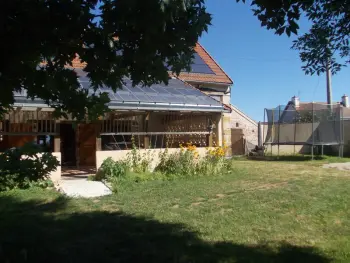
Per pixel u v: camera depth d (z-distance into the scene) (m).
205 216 7.33
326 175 13.23
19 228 6.42
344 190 10.07
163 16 3.22
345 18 4.91
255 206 8.16
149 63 3.79
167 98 14.05
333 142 20.48
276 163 17.78
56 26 3.56
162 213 7.54
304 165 16.78
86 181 11.71
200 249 5.43
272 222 6.97
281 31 4.05
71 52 3.88
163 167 13.15
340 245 5.72
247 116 26.00
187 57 3.84
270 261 5.02
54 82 3.82
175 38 3.60
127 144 14.42
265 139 23.73
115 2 3.30
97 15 3.59
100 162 12.51
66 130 16.39
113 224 6.70
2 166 6.38
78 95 4.39
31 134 11.62
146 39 3.48
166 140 15.28
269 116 23.39
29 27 3.51
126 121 14.08
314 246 5.69
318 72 5.48
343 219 7.24
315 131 21.08
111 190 10.11
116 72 4.05
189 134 15.20
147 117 14.20
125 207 8.10
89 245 5.56
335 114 20.64
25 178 6.52
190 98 14.71
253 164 17.16
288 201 8.62
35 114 11.72
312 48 5.35
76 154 15.64
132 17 3.28
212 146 15.26
